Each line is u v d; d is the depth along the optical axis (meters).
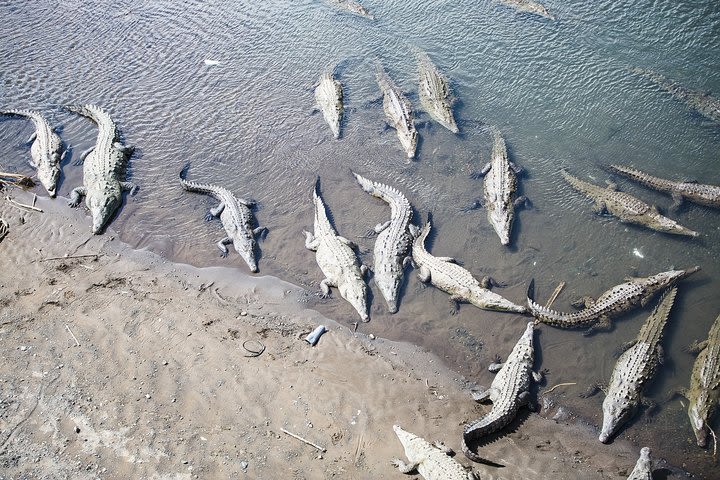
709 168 18.31
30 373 13.83
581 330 14.84
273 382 13.80
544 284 15.93
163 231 18.23
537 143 19.80
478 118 20.91
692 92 20.36
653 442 12.73
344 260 16.28
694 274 15.69
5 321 15.15
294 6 27.14
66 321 15.13
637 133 19.62
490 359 14.42
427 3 26.05
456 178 19.09
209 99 22.92
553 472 12.20
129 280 16.59
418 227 17.58
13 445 12.41
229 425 12.89
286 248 17.52
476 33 24.14
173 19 27.12
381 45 24.61
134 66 24.83
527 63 22.48
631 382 13.24
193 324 15.21
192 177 20.00
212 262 17.22
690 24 22.58
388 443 12.62
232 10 27.27
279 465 12.16
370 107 22.09
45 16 28.17
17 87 24.27
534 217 17.64
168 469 12.02
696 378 13.34
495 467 12.29
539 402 13.56
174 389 13.55
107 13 27.89
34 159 20.70
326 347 14.78
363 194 18.98
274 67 24.11
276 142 20.97
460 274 15.82
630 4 23.75
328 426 12.93
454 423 13.08
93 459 12.16
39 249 17.64
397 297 15.90
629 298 14.91
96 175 19.39
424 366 14.35
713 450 12.42
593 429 13.04
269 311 15.76
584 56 22.36
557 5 24.53
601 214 17.44
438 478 11.45
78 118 22.73
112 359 14.19
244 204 18.64
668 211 17.36
